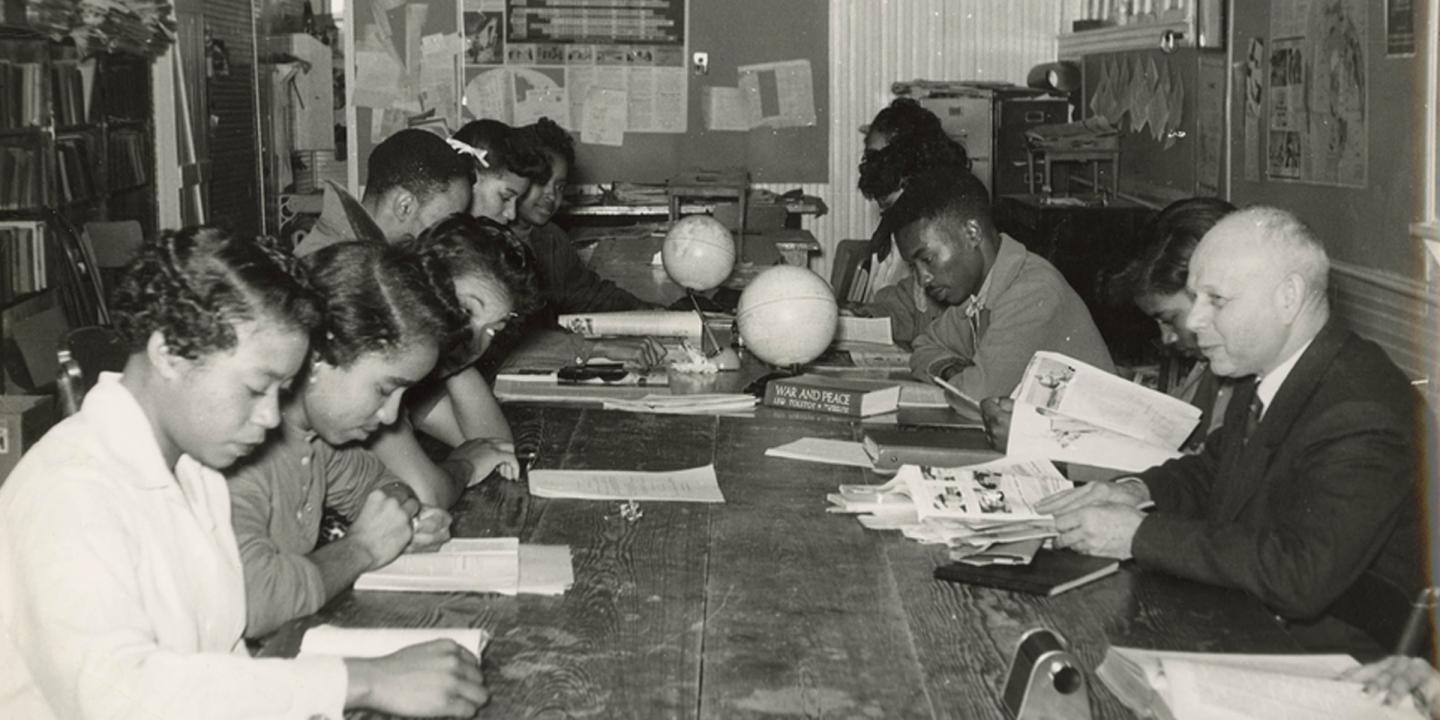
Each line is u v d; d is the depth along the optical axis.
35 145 5.55
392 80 8.78
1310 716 1.73
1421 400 2.32
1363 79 4.43
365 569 2.26
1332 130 4.70
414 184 3.52
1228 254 2.38
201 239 1.75
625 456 3.13
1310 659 1.95
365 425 2.24
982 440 3.21
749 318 3.99
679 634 2.05
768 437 3.33
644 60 8.87
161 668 1.67
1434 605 2.21
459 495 2.76
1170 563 2.30
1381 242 4.32
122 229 6.34
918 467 2.70
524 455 3.09
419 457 2.67
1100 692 1.87
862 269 6.20
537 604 2.16
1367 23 4.39
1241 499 2.43
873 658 1.97
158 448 1.83
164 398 1.80
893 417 3.56
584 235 7.47
